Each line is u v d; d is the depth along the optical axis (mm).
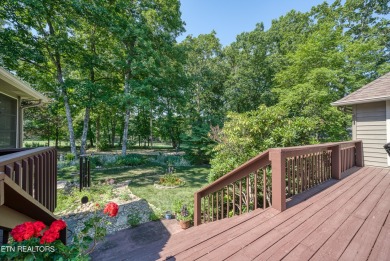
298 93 8922
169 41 12266
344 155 4141
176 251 1568
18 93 5211
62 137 20203
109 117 19328
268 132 4508
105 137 22250
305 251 1424
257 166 2357
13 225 1431
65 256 1247
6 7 7508
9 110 5078
